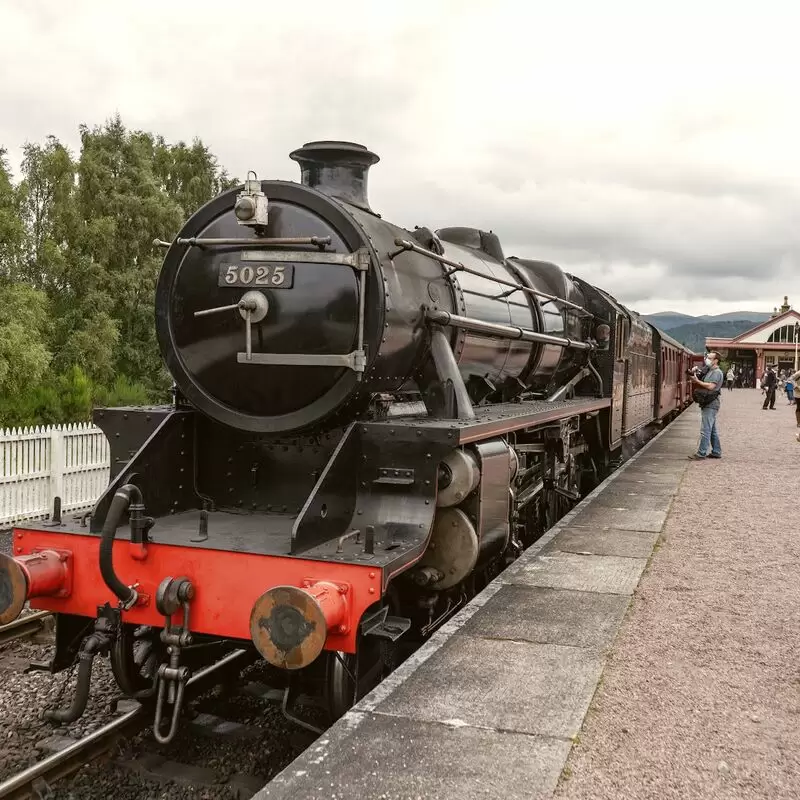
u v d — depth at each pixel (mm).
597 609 4949
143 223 26594
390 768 2969
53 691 5059
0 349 16375
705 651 4262
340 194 5211
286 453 4922
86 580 4270
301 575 3863
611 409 10430
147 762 4230
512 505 6172
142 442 5020
